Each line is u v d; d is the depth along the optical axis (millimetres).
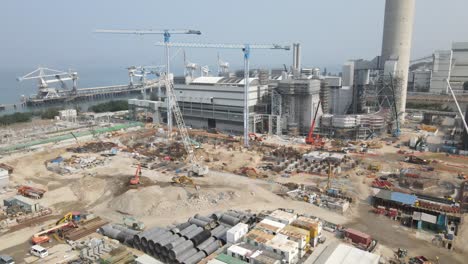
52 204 109875
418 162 151000
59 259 77500
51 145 183750
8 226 93625
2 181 123812
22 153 169000
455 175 135000
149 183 126812
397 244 85188
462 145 174000
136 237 82500
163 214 101062
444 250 82312
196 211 103375
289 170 141125
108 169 143750
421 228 93188
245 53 184500
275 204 108500
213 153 168875
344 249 76250
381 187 120562
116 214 102625
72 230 90188
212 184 127125
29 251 81312
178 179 125625
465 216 96188
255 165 150875
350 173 137625
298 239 77312
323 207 106312
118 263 74062
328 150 171500
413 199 104125
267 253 73312
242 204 108375
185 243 79812
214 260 71875
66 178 134375
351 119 196500
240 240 82312
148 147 182625
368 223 96125
